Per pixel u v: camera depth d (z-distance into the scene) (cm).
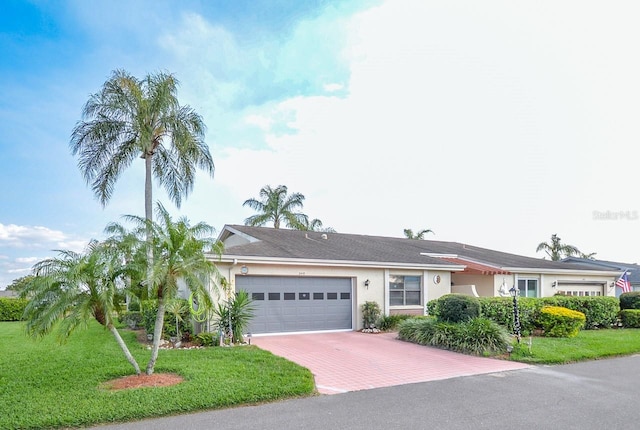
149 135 2138
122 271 764
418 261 1861
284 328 1542
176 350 1119
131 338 1373
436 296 1889
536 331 1529
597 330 1680
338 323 1653
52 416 592
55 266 723
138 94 2139
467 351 1181
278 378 802
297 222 3566
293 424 595
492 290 2097
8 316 2409
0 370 893
